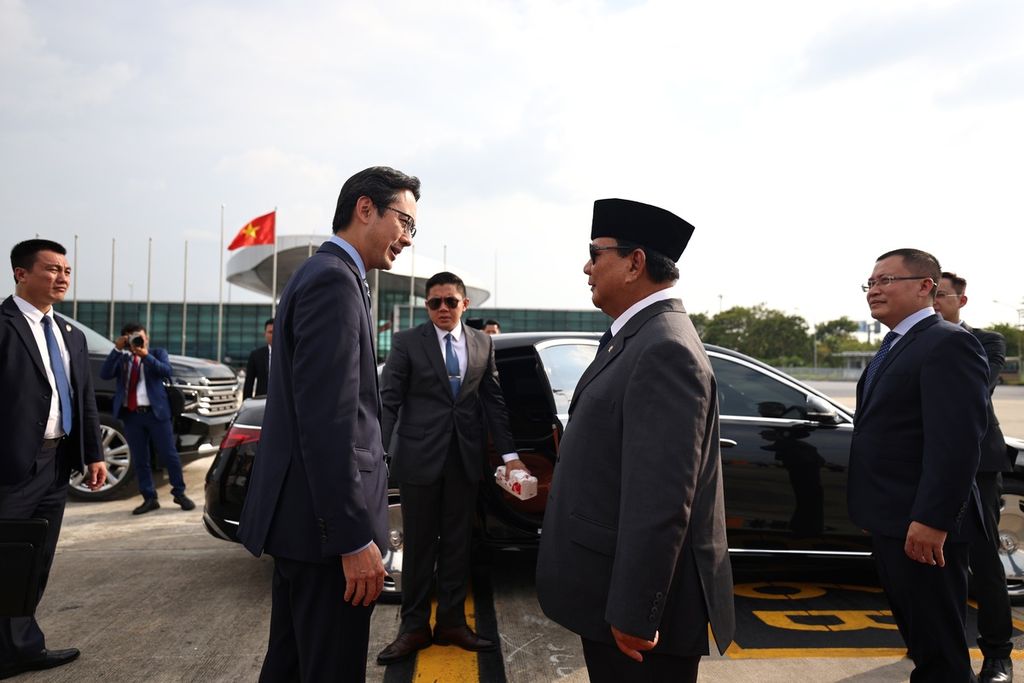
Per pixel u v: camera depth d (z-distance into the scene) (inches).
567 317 2283.5
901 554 89.7
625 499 58.5
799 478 141.0
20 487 107.7
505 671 110.0
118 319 2178.9
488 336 126.3
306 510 65.5
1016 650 119.4
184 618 133.3
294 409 67.1
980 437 85.2
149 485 227.1
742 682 106.2
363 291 70.2
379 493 68.4
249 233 1289.4
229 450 147.8
